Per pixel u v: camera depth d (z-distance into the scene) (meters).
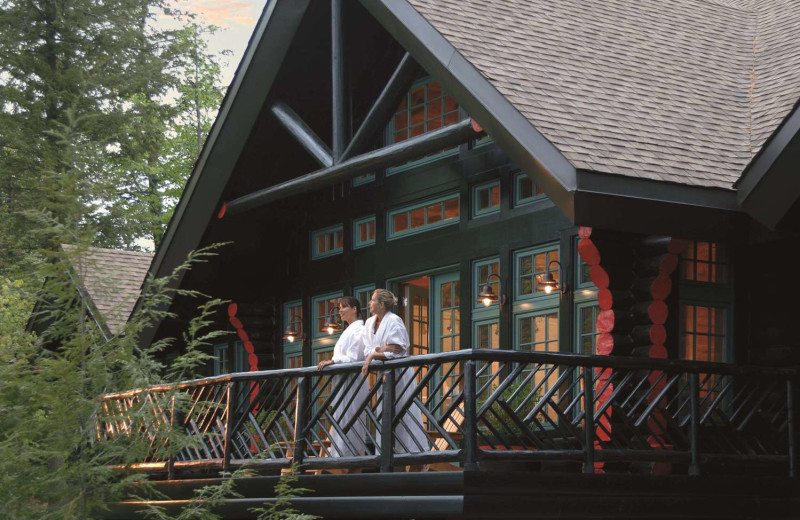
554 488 8.11
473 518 7.93
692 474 8.77
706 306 10.20
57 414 6.71
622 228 8.51
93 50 24.16
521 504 8.01
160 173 30.09
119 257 18.12
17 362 6.80
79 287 6.89
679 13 12.91
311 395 9.42
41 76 23.33
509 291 11.03
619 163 8.55
